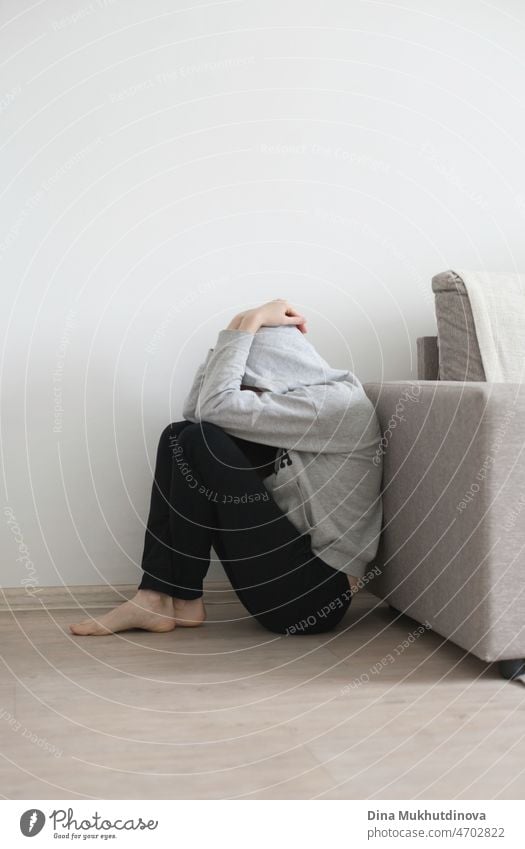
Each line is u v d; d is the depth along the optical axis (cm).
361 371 250
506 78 256
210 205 238
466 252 256
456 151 254
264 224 242
